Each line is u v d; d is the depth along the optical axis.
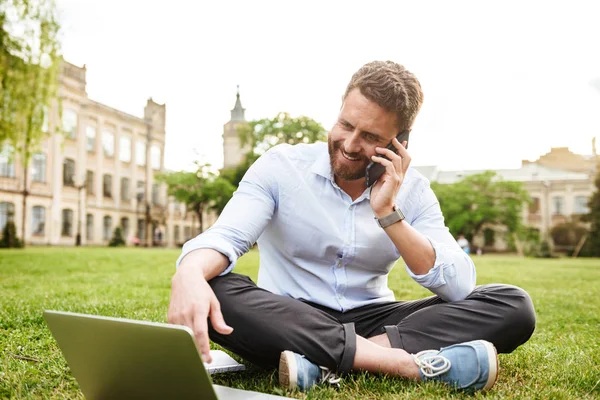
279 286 2.08
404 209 2.09
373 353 1.75
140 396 1.40
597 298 5.93
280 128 45.81
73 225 34.53
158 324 1.18
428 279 1.82
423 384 1.71
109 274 8.77
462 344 1.72
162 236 44.97
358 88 1.76
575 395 1.78
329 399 1.60
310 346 1.70
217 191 43.22
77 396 1.71
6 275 8.23
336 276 2.02
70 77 34.16
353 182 1.96
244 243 1.85
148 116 43.03
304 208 1.97
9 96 13.52
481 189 48.81
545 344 2.89
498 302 1.82
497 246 51.94
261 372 1.97
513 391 1.78
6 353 2.32
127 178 40.28
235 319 1.71
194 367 1.20
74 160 34.66
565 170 59.59
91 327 1.32
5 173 29.67
